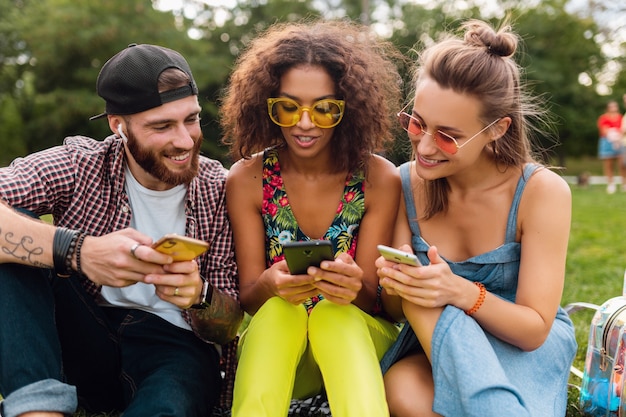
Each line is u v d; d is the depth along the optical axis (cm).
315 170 262
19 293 203
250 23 3169
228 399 262
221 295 241
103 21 2344
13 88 2694
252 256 263
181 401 214
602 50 3212
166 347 241
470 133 224
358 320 226
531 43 3128
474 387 198
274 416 208
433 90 222
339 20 281
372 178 263
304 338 229
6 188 227
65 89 2433
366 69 257
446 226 251
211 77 2417
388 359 238
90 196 243
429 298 212
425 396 221
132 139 233
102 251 207
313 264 218
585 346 343
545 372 231
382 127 268
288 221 265
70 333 238
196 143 239
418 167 235
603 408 246
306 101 244
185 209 253
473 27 238
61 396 190
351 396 204
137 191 248
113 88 230
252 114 261
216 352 260
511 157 239
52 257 208
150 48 232
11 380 193
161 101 227
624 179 1555
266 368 212
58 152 243
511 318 219
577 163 4097
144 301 246
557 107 3195
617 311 244
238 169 266
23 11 2645
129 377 237
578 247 664
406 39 3203
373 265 264
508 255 241
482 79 220
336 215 265
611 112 1512
